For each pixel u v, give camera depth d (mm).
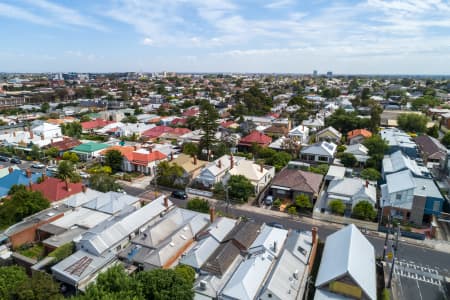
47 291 27922
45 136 96688
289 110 150750
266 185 62594
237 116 139500
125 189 64062
